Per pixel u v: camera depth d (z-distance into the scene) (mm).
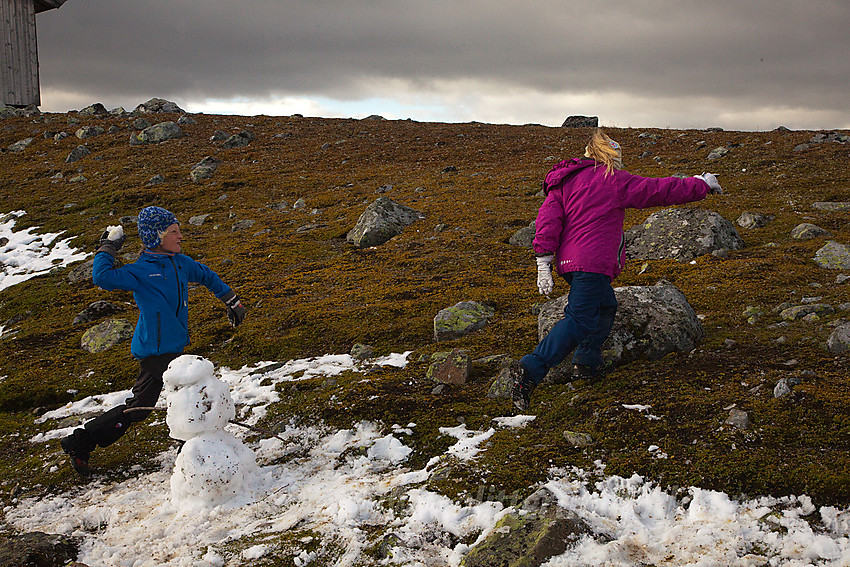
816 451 3881
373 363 6734
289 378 6539
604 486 3908
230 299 5172
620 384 5137
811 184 14164
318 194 17312
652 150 20609
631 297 5887
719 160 17781
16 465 5332
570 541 3336
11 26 31328
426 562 3422
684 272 8633
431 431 5016
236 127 27281
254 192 17953
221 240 13797
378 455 4840
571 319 4742
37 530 4191
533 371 4727
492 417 5129
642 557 3260
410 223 13336
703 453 4012
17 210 17938
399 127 27953
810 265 8430
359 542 3631
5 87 31375
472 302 7750
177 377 4363
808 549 3145
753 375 4906
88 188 19297
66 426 6035
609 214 4711
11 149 24875
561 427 4727
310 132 26453
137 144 24453
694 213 9992
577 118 29891
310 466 4789
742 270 8273
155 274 4773
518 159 21000
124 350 8070
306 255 12172
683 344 5605
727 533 3355
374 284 9844
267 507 4203
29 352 8492
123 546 3857
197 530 3969
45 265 13602
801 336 5660
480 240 11859
